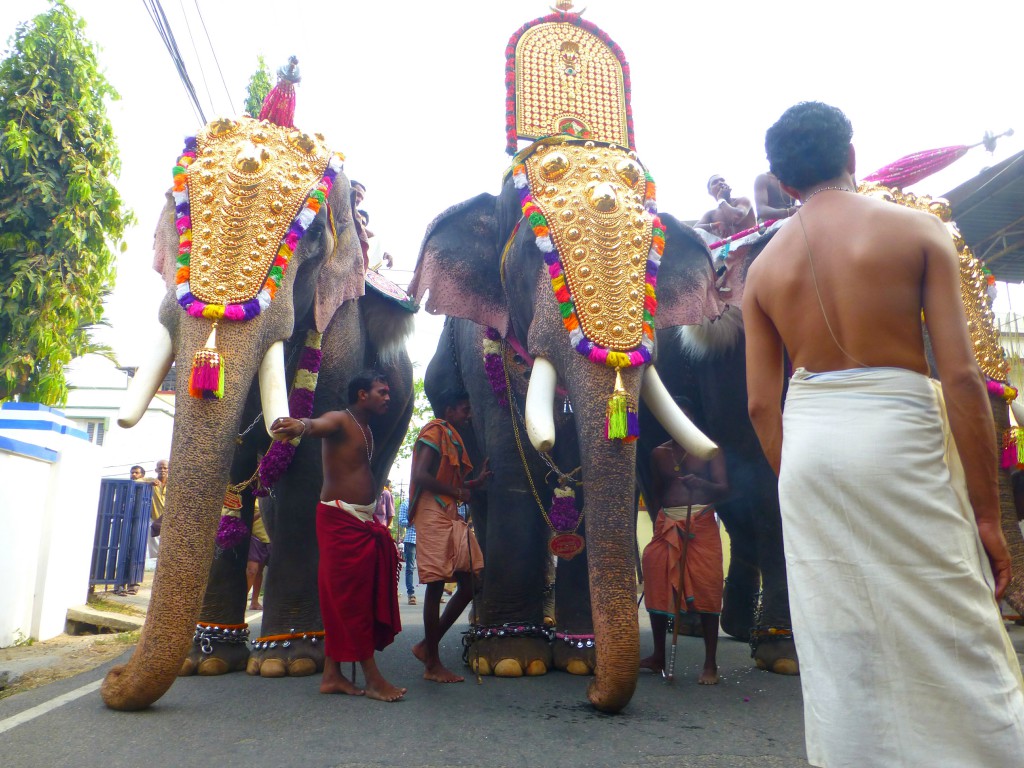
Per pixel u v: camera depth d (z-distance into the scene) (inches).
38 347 408.5
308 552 174.9
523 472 179.5
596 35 202.5
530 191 161.6
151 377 149.8
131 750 113.8
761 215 215.6
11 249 407.5
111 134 436.5
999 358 183.0
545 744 118.2
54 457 260.5
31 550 248.7
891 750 63.8
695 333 201.8
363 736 122.0
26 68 417.4
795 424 71.8
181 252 149.6
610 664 125.9
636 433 133.3
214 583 174.4
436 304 181.9
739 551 230.7
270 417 143.5
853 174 82.1
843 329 71.0
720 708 141.4
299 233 157.6
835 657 66.2
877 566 65.8
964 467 67.4
